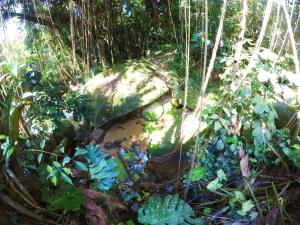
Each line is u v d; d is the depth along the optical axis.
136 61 3.50
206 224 2.06
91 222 2.04
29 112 2.57
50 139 2.59
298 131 2.24
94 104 2.97
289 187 2.22
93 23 4.12
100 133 2.89
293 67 2.72
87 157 2.12
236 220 2.04
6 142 1.90
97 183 2.05
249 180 2.18
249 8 3.01
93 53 4.20
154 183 2.30
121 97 2.94
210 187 2.05
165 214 2.01
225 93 2.23
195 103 2.79
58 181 2.06
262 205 2.12
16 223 1.97
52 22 4.11
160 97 2.94
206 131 2.37
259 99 2.18
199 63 3.22
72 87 3.76
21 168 2.04
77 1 4.02
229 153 2.28
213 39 3.19
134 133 2.77
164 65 3.28
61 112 2.64
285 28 2.94
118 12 4.27
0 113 2.07
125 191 2.21
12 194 1.94
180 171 2.31
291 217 2.06
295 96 2.49
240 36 2.03
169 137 2.61
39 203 2.09
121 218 2.14
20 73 2.38
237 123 2.34
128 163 2.39
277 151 2.30
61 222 2.09
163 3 4.06
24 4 4.05
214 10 3.33
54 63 4.16
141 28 4.33
